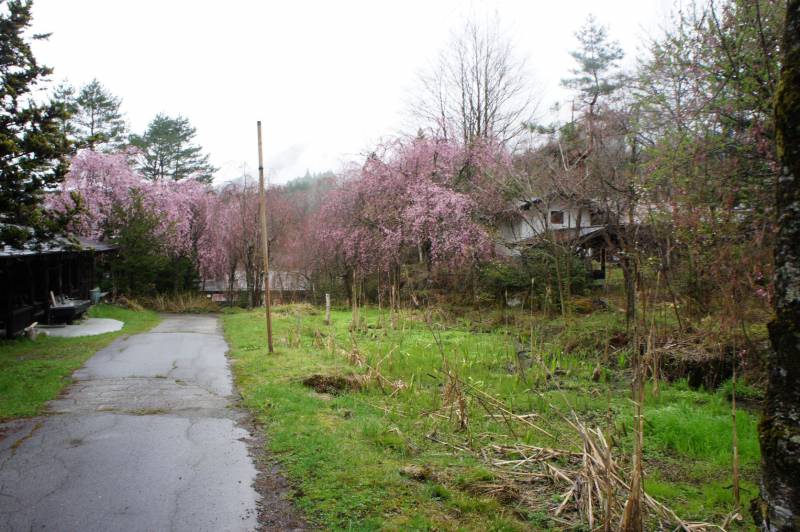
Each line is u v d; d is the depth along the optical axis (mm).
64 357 9664
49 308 14383
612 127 14961
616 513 3457
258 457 4715
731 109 7418
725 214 7289
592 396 7082
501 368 8805
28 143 8883
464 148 21812
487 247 18781
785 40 2326
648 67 10398
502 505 3754
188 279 26516
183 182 28078
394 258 21062
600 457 3615
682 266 10289
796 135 2227
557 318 13172
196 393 7105
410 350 10250
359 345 10945
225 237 26625
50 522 3502
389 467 4387
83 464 4520
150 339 12531
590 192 14516
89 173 22906
